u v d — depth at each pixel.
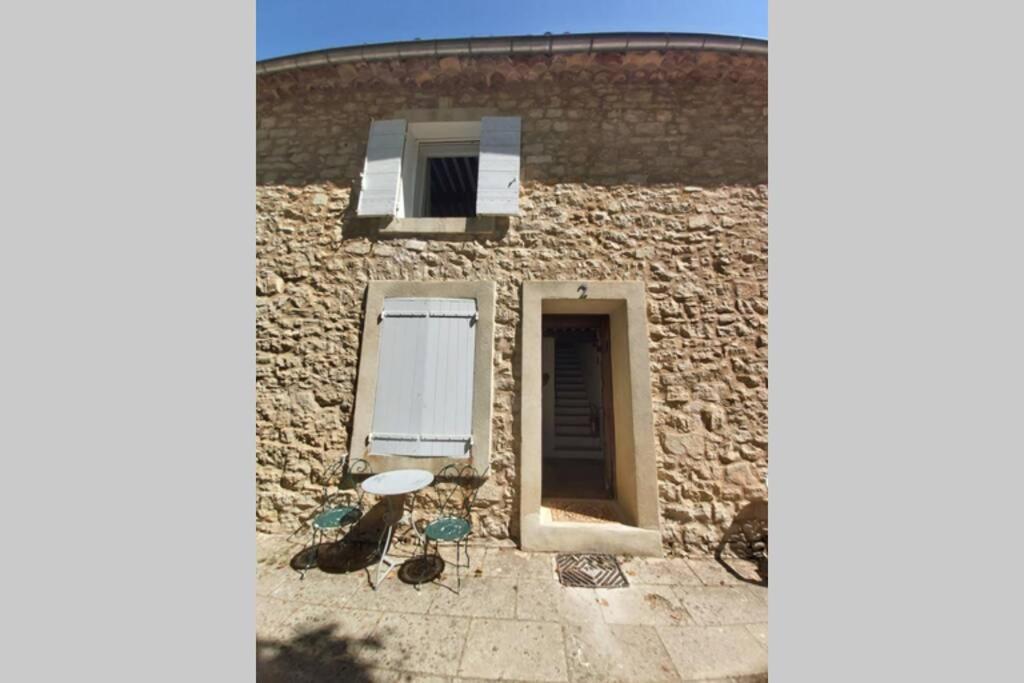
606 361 4.30
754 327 3.64
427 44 3.80
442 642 2.32
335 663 2.17
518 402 3.59
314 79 4.16
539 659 2.21
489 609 2.62
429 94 4.11
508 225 3.86
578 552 3.31
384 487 2.93
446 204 6.34
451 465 3.49
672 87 4.04
